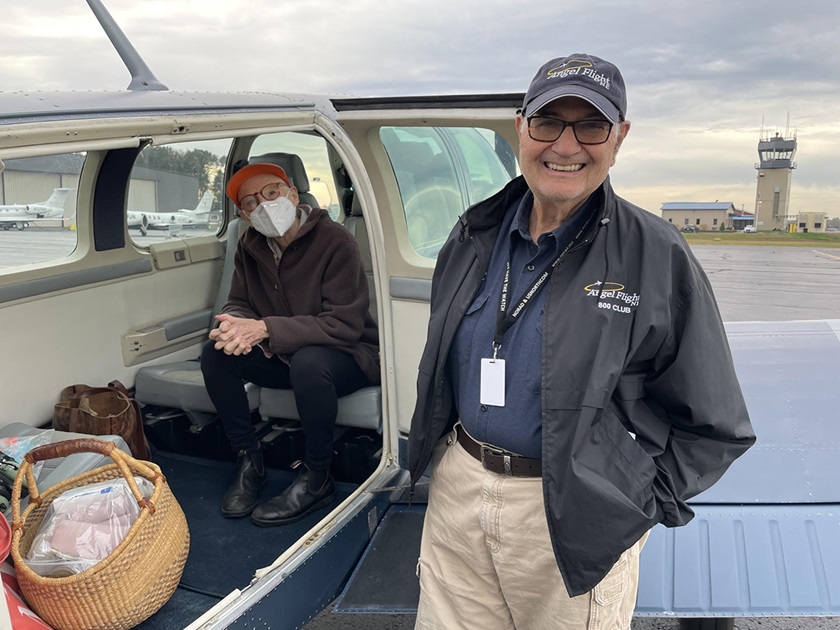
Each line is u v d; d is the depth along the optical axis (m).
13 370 2.58
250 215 2.52
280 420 2.96
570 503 1.28
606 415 1.34
